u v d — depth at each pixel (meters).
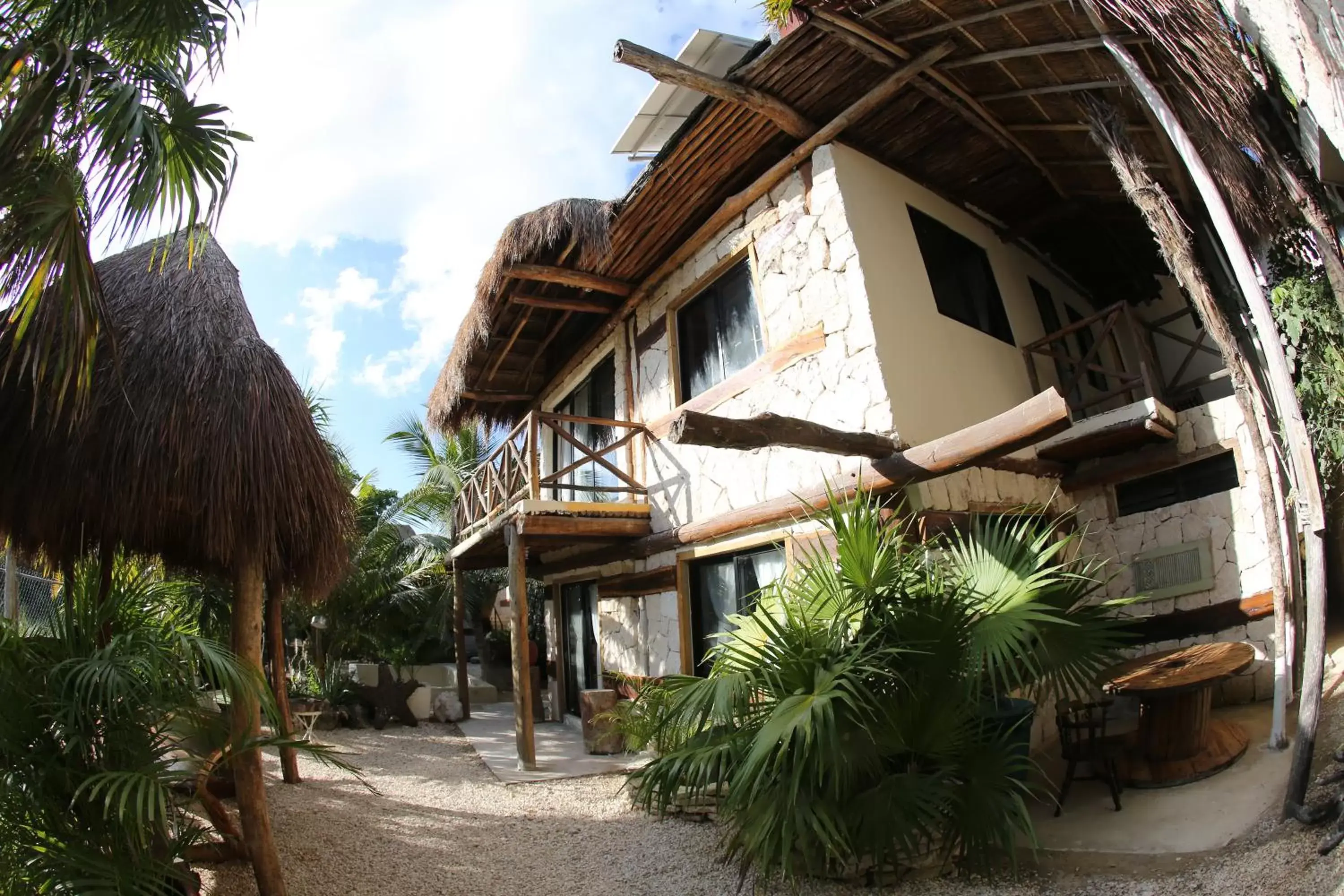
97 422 3.62
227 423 3.77
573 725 10.15
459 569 11.72
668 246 8.10
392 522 13.34
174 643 3.55
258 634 3.97
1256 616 5.56
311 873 4.54
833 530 4.37
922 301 6.47
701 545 7.34
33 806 3.07
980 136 6.75
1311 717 3.64
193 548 4.54
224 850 4.35
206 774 3.61
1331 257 3.27
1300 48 2.23
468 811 5.96
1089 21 4.71
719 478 7.24
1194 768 4.50
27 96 2.97
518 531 7.58
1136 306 9.92
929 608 3.95
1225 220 3.81
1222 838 3.77
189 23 3.53
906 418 5.71
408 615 13.96
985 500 6.00
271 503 3.89
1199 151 4.09
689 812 5.38
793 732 3.53
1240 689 5.56
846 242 6.13
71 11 3.38
